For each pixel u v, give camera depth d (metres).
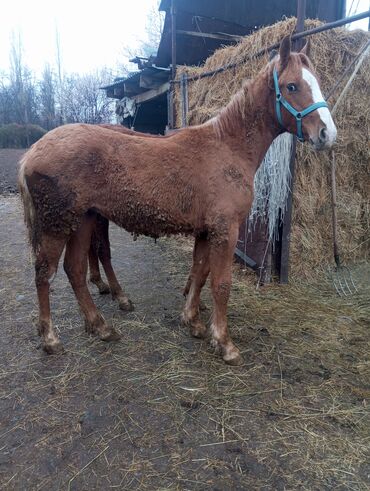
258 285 3.80
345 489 1.66
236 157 2.51
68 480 1.68
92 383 2.35
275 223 3.69
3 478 1.68
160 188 2.38
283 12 7.05
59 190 2.29
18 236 5.62
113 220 2.53
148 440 1.91
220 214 2.42
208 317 3.23
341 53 3.65
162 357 2.63
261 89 2.48
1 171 12.44
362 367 2.57
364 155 4.14
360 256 4.41
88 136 2.35
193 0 6.40
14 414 2.07
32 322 3.06
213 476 1.71
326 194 4.00
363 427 2.03
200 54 7.48
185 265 4.51
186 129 2.58
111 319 3.15
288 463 1.79
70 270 2.70
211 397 2.24
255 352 2.71
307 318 3.22
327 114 2.26
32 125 20.73
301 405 2.19
